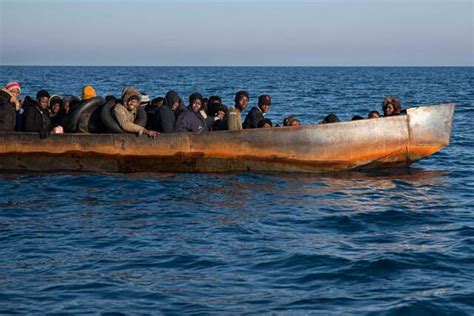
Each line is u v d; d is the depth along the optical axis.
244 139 13.01
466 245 8.84
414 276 7.61
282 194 11.78
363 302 6.84
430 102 43.34
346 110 34.75
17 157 13.10
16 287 7.14
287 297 6.97
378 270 7.78
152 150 12.95
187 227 9.59
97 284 7.26
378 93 56.06
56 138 12.96
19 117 13.64
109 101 13.07
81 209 10.59
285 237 9.18
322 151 13.20
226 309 6.63
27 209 10.53
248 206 10.91
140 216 10.18
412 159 13.71
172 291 7.10
